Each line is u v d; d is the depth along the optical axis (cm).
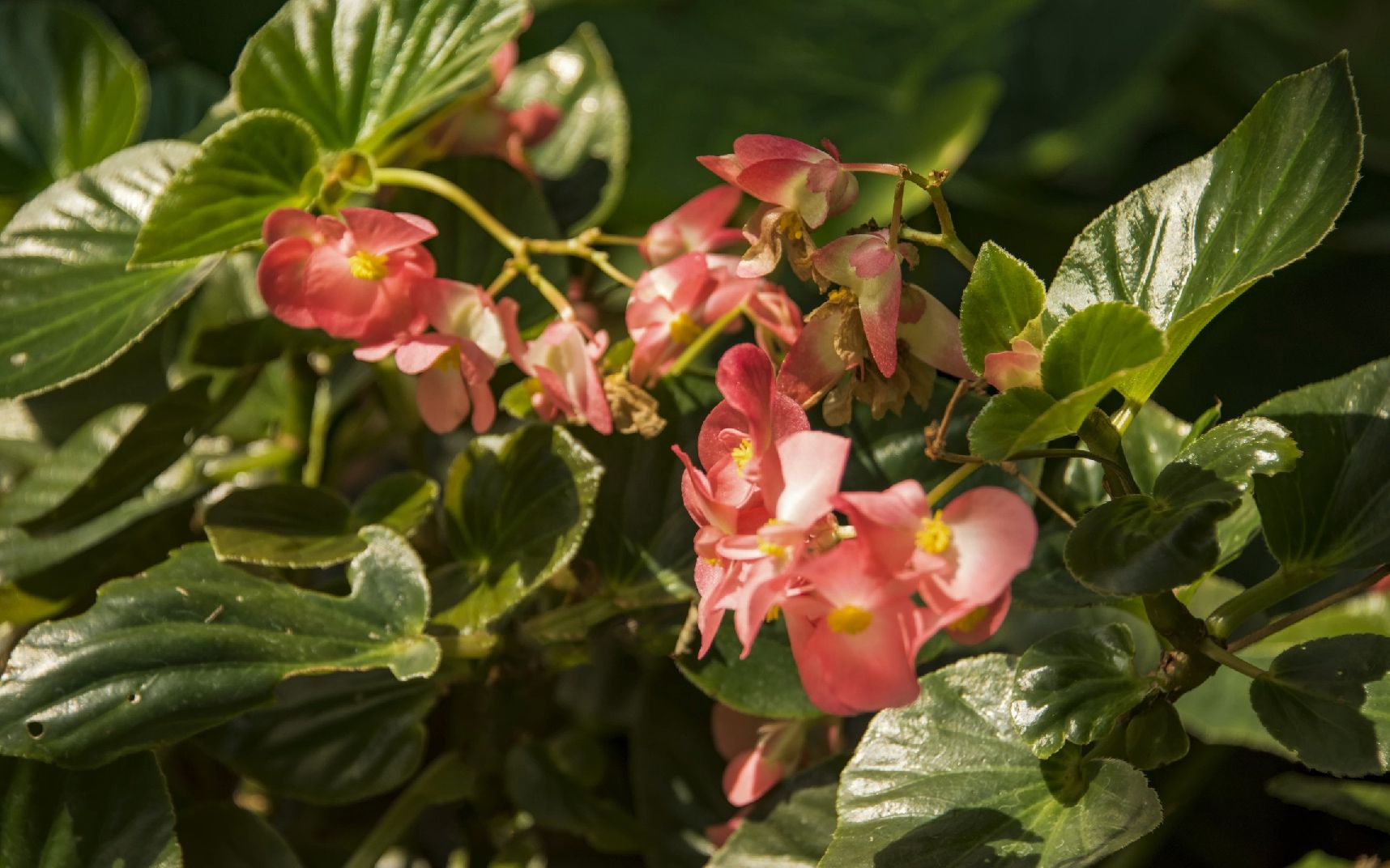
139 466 112
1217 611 99
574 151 124
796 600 93
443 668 108
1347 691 95
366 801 120
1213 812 120
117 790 103
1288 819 120
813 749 110
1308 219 96
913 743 100
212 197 107
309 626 103
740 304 106
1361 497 99
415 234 104
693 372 109
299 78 110
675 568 108
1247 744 109
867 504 92
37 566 114
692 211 109
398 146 113
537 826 116
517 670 109
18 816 102
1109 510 95
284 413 121
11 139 124
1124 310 93
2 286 109
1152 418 109
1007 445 95
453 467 108
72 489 115
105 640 102
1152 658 112
